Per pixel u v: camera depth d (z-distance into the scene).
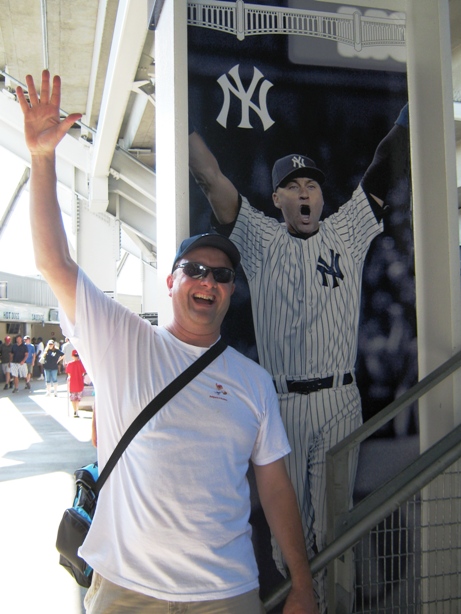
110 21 8.80
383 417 2.65
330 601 2.63
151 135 13.09
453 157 3.06
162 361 1.99
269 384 2.12
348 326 3.05
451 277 3.05
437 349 3.09
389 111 3.13
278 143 2.96
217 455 1.89
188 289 2.07
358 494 3.02
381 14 3.13
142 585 1.78
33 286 33.12
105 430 1.97
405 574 2.92
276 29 2.98
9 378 21.69
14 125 12.45
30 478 7.05
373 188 3.10
